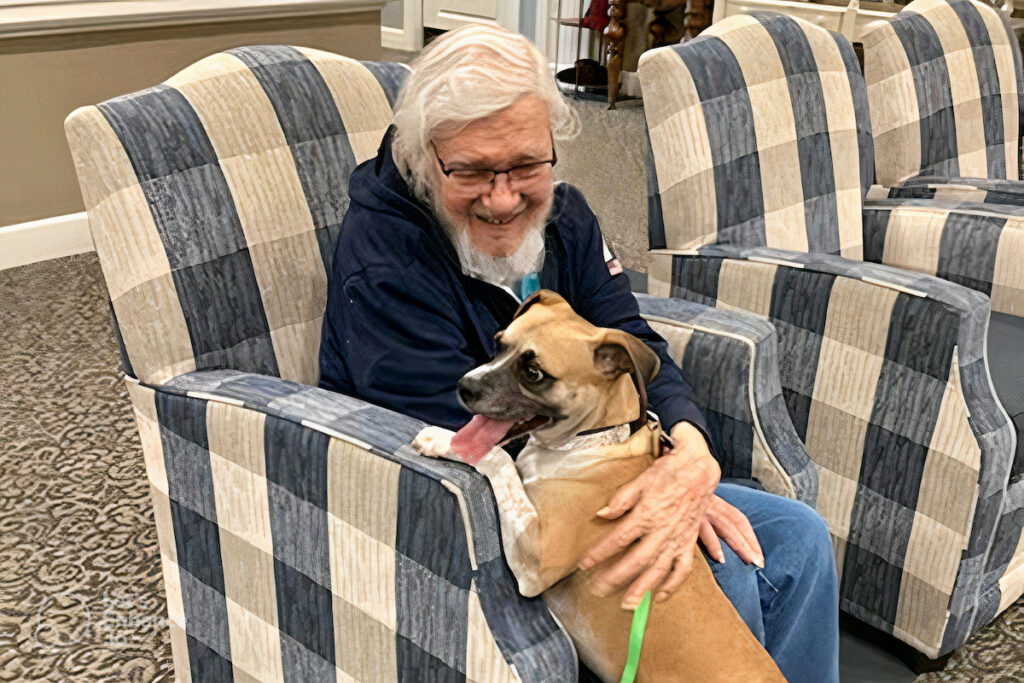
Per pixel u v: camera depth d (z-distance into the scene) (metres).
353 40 4.66
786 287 2.03
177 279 1.50
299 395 1.44
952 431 1.87
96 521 2.48
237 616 1.59
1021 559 2.13
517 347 1.21
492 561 1.25
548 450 1.29
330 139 1.70
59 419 2.94
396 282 1.38
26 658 2.02
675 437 1.48
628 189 5.18
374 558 1.35
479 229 1.40
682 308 1.87
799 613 1.51
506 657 1.23
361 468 1.32
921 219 2.47
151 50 4.12
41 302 3.74
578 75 7.16
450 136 1.31
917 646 2.04
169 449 1.54
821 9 5.07
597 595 1.28
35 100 3.94
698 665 1.24
